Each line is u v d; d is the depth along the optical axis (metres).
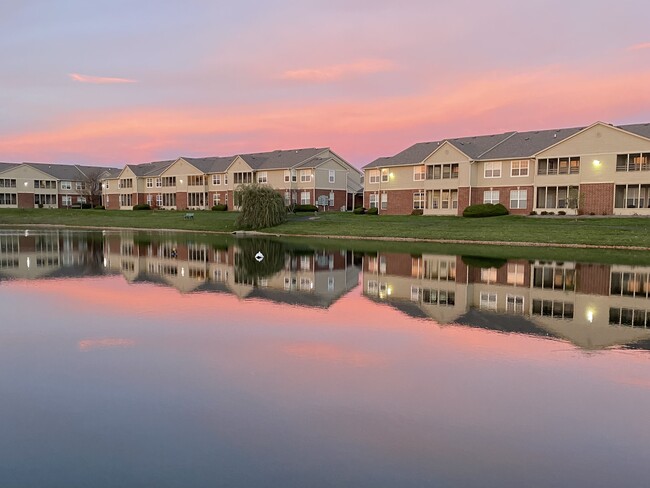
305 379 7.75
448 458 5.49
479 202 48.69
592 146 42.12
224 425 6.23
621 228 33.75
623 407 6.78
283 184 65.31
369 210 54.31
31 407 6.75
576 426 6.24
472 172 48.38
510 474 5.20
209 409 6.67
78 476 5.15
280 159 68.06
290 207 52.97
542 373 8.06
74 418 6.42
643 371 8.17
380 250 28.44
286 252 27.36
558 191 44.66
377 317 11.90
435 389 7.37
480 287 16.11
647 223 35.56
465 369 8.23
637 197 41.19
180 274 18.81
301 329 10.72
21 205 89.94
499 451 5.64
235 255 25.72
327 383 7.58
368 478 5.11
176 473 5.20
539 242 31.11
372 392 7.25
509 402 6.91
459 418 6.43
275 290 15.44
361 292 15.17
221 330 10.60
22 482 5.05
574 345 9.64
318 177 63.88
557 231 34.06
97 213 70.81
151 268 20.55
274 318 11.73
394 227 40.94
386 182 54.81
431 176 51.09
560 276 18.47
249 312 12.36
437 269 20.44
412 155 54.22
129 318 11.65
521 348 9.43
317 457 5.50
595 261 22.95
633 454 5.60
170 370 8.12
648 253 26.22
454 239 34.16
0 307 12.84
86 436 5.96
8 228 51.75
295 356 8.87
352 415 6.50
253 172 67.69
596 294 14.90
